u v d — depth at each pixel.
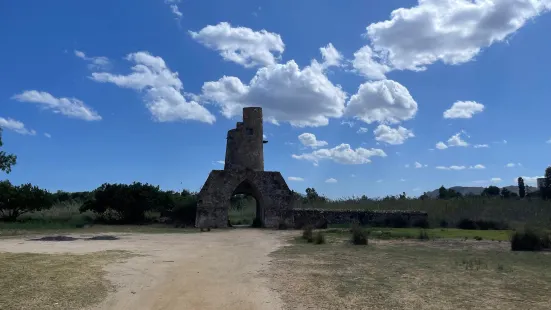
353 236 21.38
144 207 40.44
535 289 9.97
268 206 37.06
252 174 37.62
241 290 9.93
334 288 10.06
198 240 23.23
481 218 38.25
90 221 40.22
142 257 15.34
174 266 13.40
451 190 61.41
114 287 10.10
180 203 40.91
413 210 42.03
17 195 38.19
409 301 8.84
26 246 18.64
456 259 15.01
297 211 37.69
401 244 20.58
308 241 22.16
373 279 11.19
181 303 8.78
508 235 23.11
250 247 19.50
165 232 29.47
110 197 39.59
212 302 8.87
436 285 10.41
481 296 9.27
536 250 17.66
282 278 11.37
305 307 8.42
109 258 14.83
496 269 12.79
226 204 36.69
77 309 8.20
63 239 22.66
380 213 38.97
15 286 9.87
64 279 10.77
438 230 31.27
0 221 37.47
